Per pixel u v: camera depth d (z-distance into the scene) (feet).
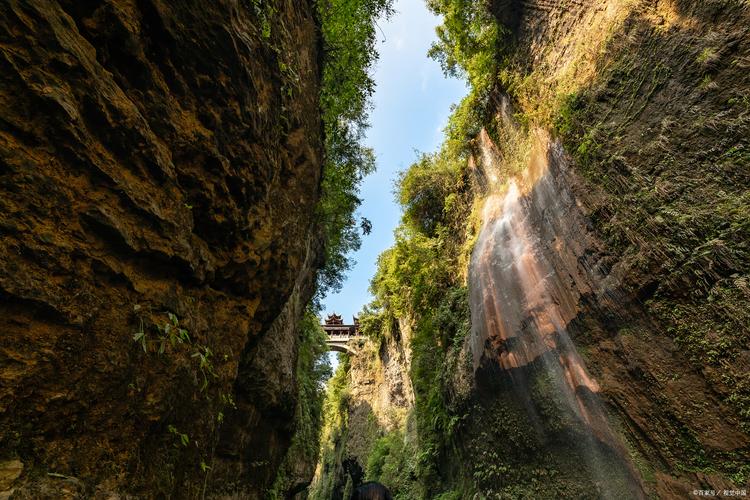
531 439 36.04
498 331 41.81
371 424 100.78
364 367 118.21
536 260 38.75
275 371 25.62
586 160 32.27
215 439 14.83
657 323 24.86
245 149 16.14
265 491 27.22
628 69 30.25
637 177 27.14
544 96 40.60
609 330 28.81
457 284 58.65
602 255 29.66
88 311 8.90
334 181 38.17
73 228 8.79
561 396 32.73
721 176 22.39
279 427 28.81
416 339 65.51
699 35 25.35
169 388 11.54
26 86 7.79
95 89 9.35
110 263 9.69
